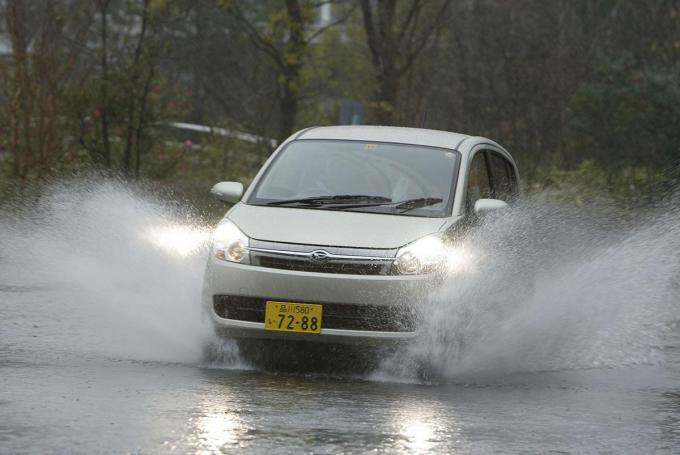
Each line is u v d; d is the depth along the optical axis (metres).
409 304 24.69
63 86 63.66
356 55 92.50
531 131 76.31
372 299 24.62
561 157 75.38
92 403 20.39
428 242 25.33
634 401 23.16
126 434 17.94
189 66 98.94
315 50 92.81
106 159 65.88
